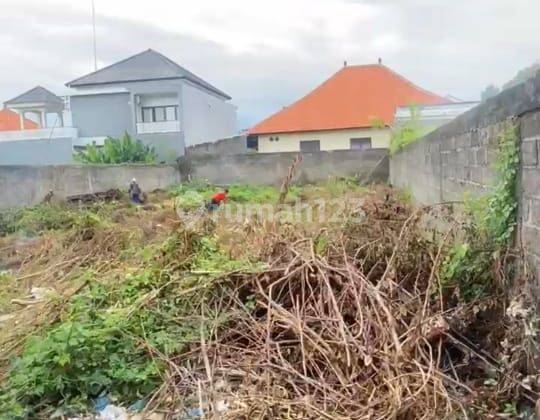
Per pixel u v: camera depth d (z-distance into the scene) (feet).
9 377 7.96
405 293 8.41
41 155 61.11
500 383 6.42
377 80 69.00
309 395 6.78
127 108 65.31
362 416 6.09
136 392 7.77
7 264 18.16
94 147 53.52
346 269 8.84
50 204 29.81
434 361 6.96
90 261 16.40
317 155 45.19
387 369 6.56
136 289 11.12
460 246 8.34
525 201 6.95
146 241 18.80
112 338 8.72
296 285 9.36
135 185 35.01
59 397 7.59
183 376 7.86
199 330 9.12
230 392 7.25
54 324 10.07
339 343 7.24
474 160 9.70
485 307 7.39
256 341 8.45
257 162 46.57
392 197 17.88
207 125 74.28
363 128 61.05
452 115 30.48
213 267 11.23
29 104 73.00
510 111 7.36
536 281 6.54
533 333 6.20
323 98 67.77
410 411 5.99
